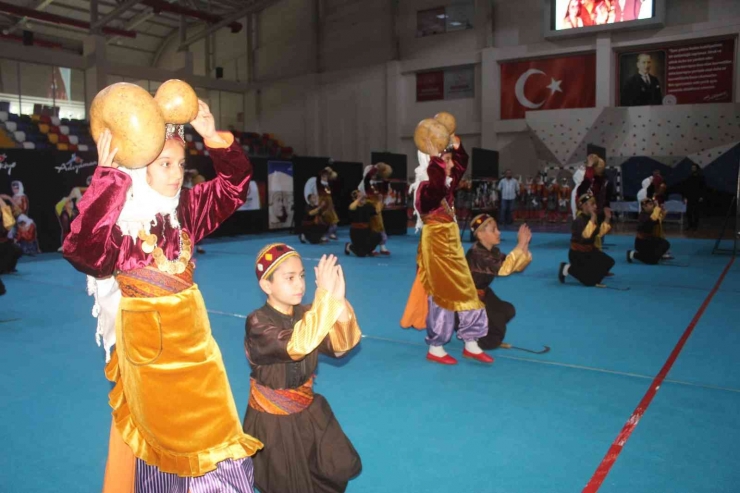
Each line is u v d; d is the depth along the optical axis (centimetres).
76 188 1422
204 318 227
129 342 213
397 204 1794
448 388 466
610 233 1711
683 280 946
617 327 654
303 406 262
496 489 313
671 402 432
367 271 1095
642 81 2078
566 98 2203
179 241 223
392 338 619
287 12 2844
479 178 1627
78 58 2375
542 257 1242
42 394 461
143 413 214
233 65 3062
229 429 224
